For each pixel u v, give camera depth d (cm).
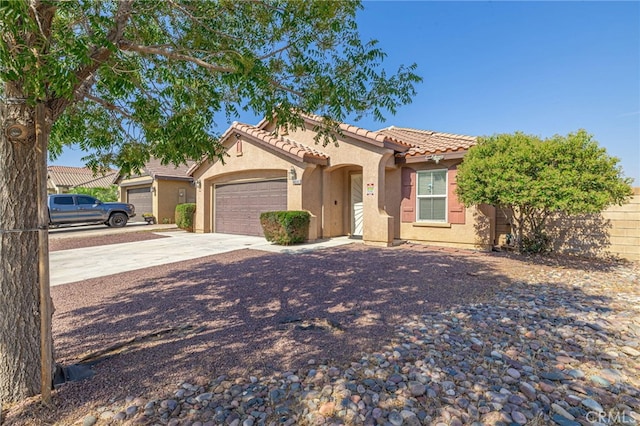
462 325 426
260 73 354
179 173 2223
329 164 1241
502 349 357
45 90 260
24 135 262
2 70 212
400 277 678
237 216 1513
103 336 402
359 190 1327
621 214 905
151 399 271
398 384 290
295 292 580
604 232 921
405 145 1171
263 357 343
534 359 335
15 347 267
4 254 267
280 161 1262
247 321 448
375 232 1112
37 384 275
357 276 687
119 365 328
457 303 517
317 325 431
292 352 353
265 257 905
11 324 266
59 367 310
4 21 184
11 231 267
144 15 353
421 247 1077
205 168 1616
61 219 1748
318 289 597
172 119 401
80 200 1836
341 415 249
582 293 579
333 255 923
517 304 512
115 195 2898
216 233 1593
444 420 243
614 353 348
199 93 413
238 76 347
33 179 275
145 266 814
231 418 246
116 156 488
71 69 255
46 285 273
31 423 242
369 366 321
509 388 284
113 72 289
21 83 254
